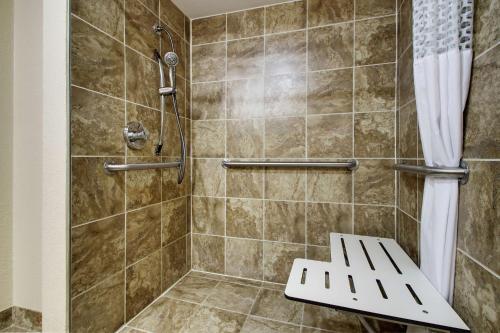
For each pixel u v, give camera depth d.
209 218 1.49
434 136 0.64
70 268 0.71
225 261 1.46
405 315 0.56
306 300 0.62
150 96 1.19
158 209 1.26
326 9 1.26
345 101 1.24
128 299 1.07
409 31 1.00
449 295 0.63
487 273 0.51
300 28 1.30
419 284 0.69
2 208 1.03
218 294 1.28
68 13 0.69
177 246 1.40
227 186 1.45
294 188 1.33
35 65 1.02
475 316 0.55
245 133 1.41
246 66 1.40
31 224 1.03
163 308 1.16
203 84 1.48
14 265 1.06
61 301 0.69
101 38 0.92
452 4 0.60
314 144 1.29
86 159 0.87
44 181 0.70
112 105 0.98
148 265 1.19
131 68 1.07
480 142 0.54
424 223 0.74
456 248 0.63
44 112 0.70
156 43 1.22
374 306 0.59
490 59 0.52
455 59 0.59
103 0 0.93
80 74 0.84
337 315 1.11
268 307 1.17
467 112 0.60
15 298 1.06
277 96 1.35
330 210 1.28
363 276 0.74
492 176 0.50
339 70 1.25
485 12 0.54
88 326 0.88
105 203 0.95
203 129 1.49
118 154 1.01
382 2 1.19
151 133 1.20
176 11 1.37
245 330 1.02
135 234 1.11
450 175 0.62
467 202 0.59
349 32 1.23
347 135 1.24
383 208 1.20
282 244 1.36
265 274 1.39
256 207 1.40
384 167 1.19
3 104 1.02
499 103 0.48
